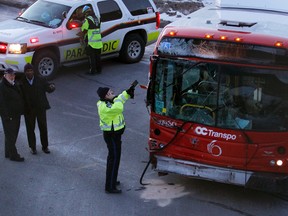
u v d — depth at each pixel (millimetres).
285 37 6902
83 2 13875
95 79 13703
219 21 7895
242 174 7137
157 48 7320
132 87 7332
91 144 9625
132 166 8727
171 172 7555
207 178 7324
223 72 6984
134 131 10430
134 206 7277
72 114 11164
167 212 7133
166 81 7340
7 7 22844
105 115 7348
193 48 7086
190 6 21953
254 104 6930
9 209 7043
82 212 7035
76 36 13602
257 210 7305
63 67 14602
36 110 8742
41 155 9000
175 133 7402
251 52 6820
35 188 7723
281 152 6965
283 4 9156
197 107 7211
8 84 8328
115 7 14562
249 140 7004
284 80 6770
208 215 7094
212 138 7176
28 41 12523
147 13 15500
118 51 15008
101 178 8195
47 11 13734
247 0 9375
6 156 8812
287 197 7750
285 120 6871
